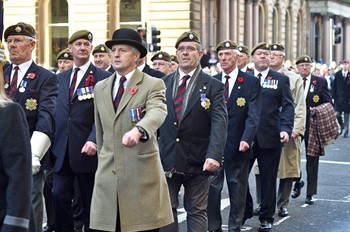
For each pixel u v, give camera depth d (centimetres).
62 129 1341
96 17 5359
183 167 1238
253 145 1573
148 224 1045
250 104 1453
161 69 1973
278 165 1586
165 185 1080
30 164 745
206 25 5666
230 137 1446
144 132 1004
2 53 852
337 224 1655
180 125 1246
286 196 1742
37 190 1288
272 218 1573
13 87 1250
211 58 5094
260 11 7269
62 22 5491
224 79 1475
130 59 1069
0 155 739
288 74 1788
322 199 1972
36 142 1202
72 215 1362
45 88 1252
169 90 1275
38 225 1288
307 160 1883
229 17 6281
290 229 1595
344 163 2778
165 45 5281
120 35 1070
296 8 8481
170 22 5266
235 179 1438
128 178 1048
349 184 2244
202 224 1248
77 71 1373
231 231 1439
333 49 10331
